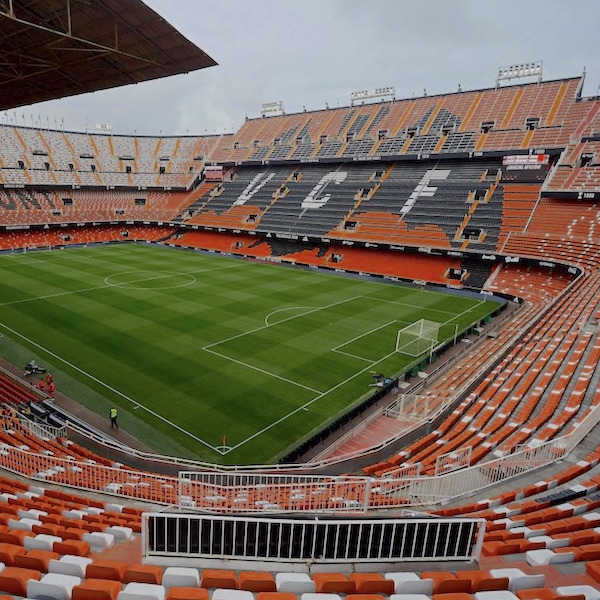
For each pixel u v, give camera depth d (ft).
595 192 160.76
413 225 205.46
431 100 253.03
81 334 109.60
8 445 52.95
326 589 21.68
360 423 75.97
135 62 67.10
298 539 26.50
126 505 44.57
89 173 286.05
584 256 154.61
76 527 32.22
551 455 47.75
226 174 303.68
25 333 109.40
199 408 79.05
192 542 26.23
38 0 53.36
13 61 66.95
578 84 215.51
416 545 26.13
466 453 53.01
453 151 217.15
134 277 170.30
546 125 205.87
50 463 51.72
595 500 36.94
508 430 59.06
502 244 178.81
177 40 60.29
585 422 51.39
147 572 22.30
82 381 86.99
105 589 20.20
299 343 109.19
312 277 184.03
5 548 24.61
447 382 89.10
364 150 246.47
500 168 211.20
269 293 154.61
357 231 215.51
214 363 96.17
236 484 58.23
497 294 164.96
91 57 65.10
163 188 296.30
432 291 167.84
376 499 43.39
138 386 85.66
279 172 280.10
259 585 22.12
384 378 89.86
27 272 172.35
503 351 96.48
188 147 320.29
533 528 30.89
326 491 48.88
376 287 170.71
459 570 25.18
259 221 247.50
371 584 21.75
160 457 65.05
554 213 180.34
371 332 119.14
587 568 24.22
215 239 255.09
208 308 133.80
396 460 60.75
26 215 248.11
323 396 84.69
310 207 242.99
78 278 165.48
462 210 202.18
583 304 112.37
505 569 23.95
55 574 21.43
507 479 45.03
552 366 78.59
